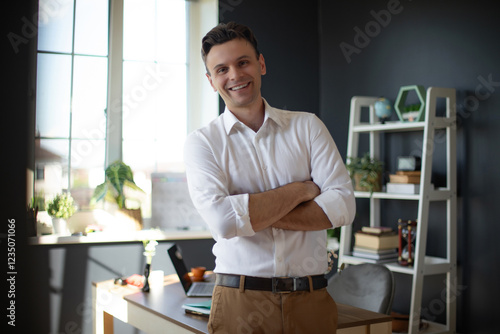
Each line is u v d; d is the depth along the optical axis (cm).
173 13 432
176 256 286
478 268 326
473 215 330
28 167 368
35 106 372
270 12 441
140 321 248
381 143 404
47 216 380
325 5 458
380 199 406
